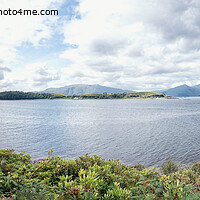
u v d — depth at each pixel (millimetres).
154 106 137500
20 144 25500
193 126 44938
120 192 3740
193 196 4113
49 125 44906
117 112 86500
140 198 4180
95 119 59031
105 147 24672
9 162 5492
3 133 33750
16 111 89062
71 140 28609
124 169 6062
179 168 10000
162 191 4570
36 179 4316
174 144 26578
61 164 5445
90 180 3588
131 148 24203
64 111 91438
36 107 123250
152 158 19969
